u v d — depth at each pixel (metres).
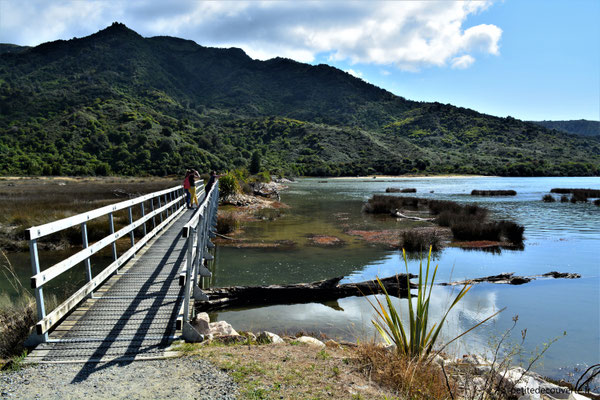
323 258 11.85
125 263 7.00
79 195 25.97
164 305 4.95
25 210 16.20
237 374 3.29
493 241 14.97
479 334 6.16
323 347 4.46
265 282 9.26
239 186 30.30
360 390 3.08
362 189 51.75
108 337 4.01
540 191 44.47
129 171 82.31
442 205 24.62
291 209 25.98
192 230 4.29
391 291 8.45
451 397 3.13
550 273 9.95
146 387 3.02
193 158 92.56
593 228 18.11
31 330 3.78
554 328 6.50
